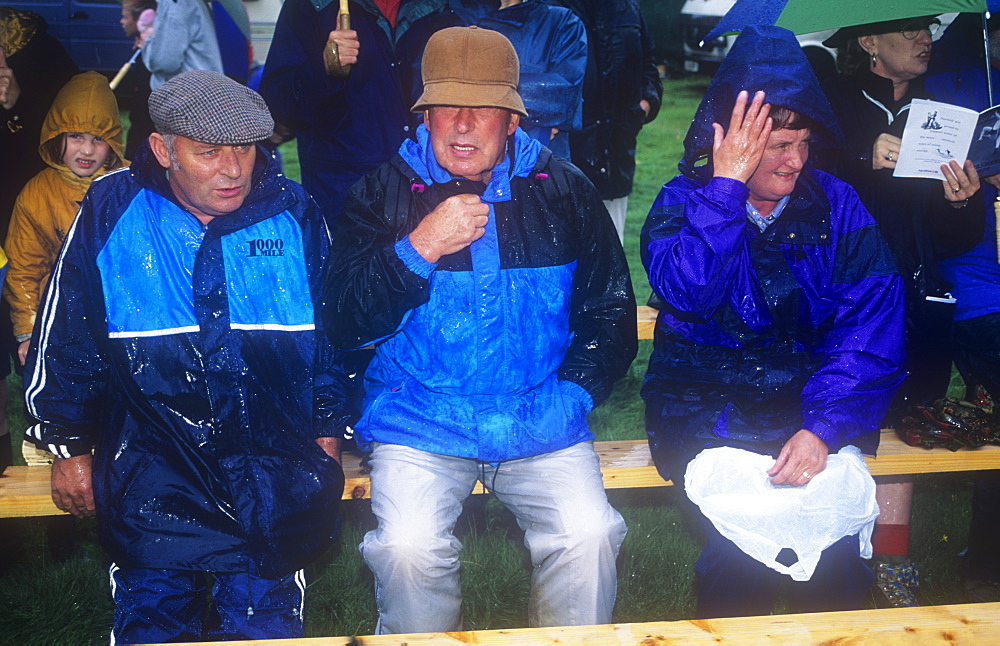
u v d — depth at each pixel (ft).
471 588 11.18
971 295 11.25
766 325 9.31
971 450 10.34
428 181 8.99
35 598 10.86
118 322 8.44
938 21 12.35
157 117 8.19
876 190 11.09
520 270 8.93
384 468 8.91
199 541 8.37
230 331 8.59
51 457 10.19
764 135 8.68
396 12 12.45
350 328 8.63
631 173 17.63
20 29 12.41
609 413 15.47
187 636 8.51
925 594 11.28
